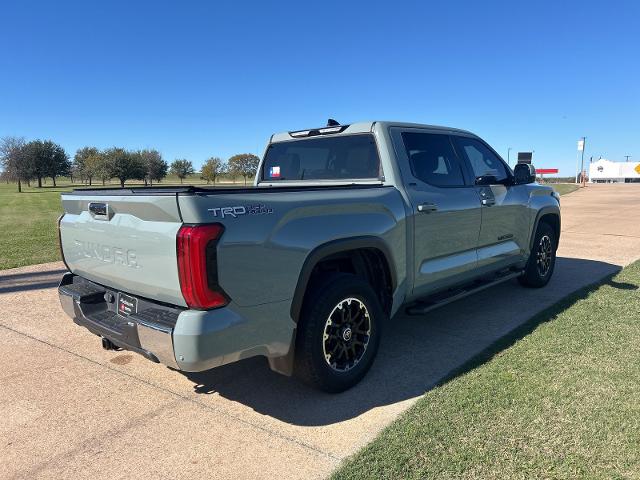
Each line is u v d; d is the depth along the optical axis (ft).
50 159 254.06
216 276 8.85
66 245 12.52
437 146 15.19
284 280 10.00
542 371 12.06
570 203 77.36
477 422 9.80
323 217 10.89
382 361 13.34
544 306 18.16
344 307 11.38
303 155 15.98
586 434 9.27
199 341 8.80
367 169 13.93
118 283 10.71
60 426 10.28
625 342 13.88
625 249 30.91
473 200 15.57
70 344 15.14
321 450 9.25
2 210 82.79
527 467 8.36
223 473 8.61
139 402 11.32
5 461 9.08
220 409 10.93
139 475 8.61
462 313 17.48
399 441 9.23
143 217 9.59
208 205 8.90
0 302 20.12
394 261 12.69
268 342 9.92
